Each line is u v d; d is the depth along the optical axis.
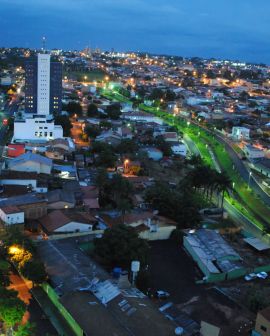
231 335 86.31
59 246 111.81
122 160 198.50
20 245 104.56
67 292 90.06
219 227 140.00
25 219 125.19
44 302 92.12
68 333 82.81
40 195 137.50
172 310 91.56
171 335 78.88
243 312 94.69
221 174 158.62
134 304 86.25
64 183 157.38
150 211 139.25
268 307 87.75
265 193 188.62
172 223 131.25
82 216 127.81
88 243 117.38
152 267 111.88
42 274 95.75
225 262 113.62
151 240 127.44
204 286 105.12
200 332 82.38
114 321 81.12
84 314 82.81
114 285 93.00
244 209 166.38
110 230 110.12
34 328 83.00
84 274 97.62
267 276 112.56
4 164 172.12
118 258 106.25
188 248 121.50
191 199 144.62
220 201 170.12
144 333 78.50
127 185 148.50
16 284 98.12
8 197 137.00
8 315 79.06
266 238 139.88
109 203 148.00
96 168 188.12
